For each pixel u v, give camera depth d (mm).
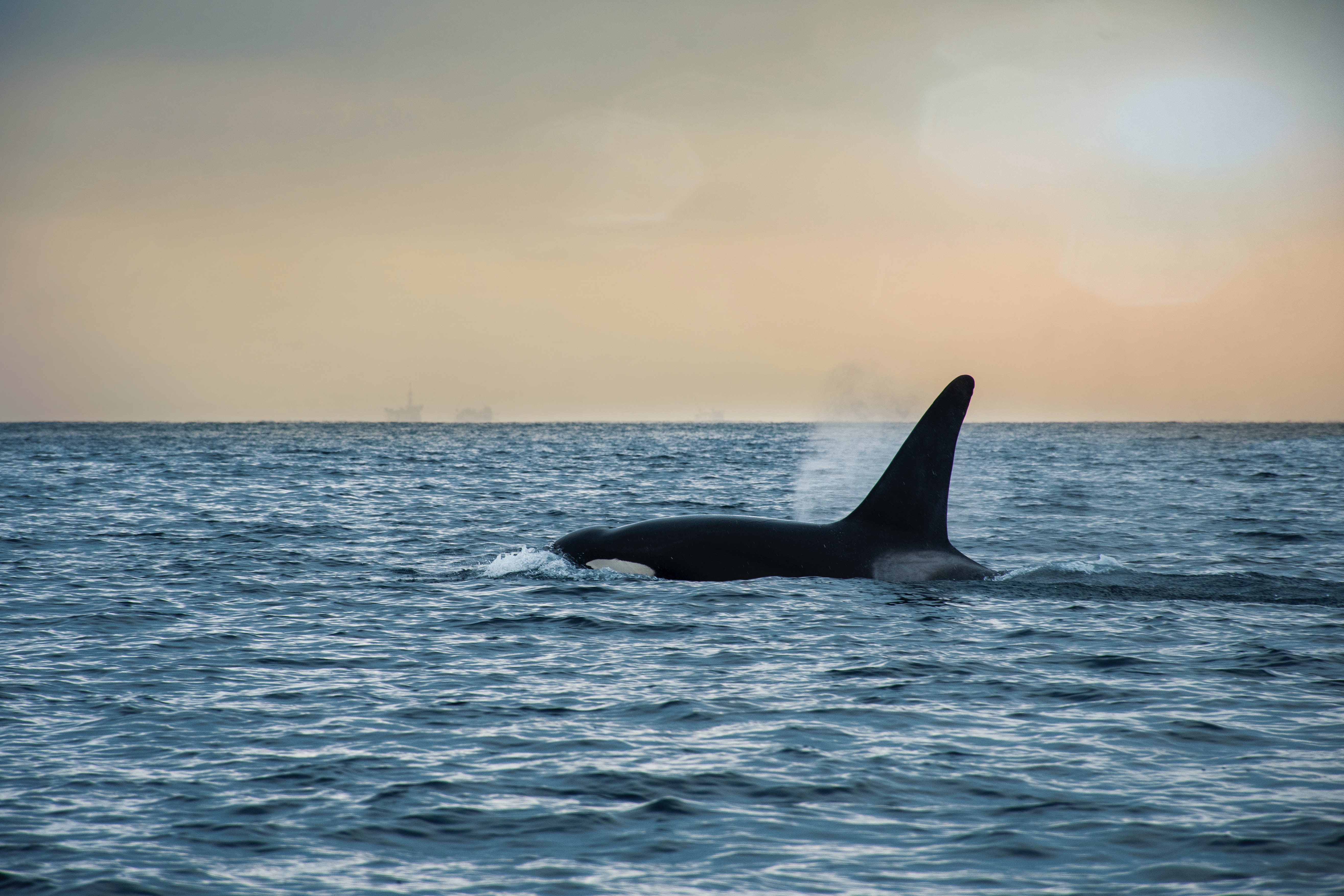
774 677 46156
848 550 66812
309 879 26781
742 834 29562
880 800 31922
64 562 82125
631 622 56719
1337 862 27250
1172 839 28750
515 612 59594
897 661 48656
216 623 57938
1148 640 53062
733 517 70000
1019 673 46719
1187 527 115625
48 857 27906
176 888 26281
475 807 31438
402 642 53156
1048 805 31312
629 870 27328
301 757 35719
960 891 26094
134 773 34094
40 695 43156
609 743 37156
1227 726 38938
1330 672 46875
